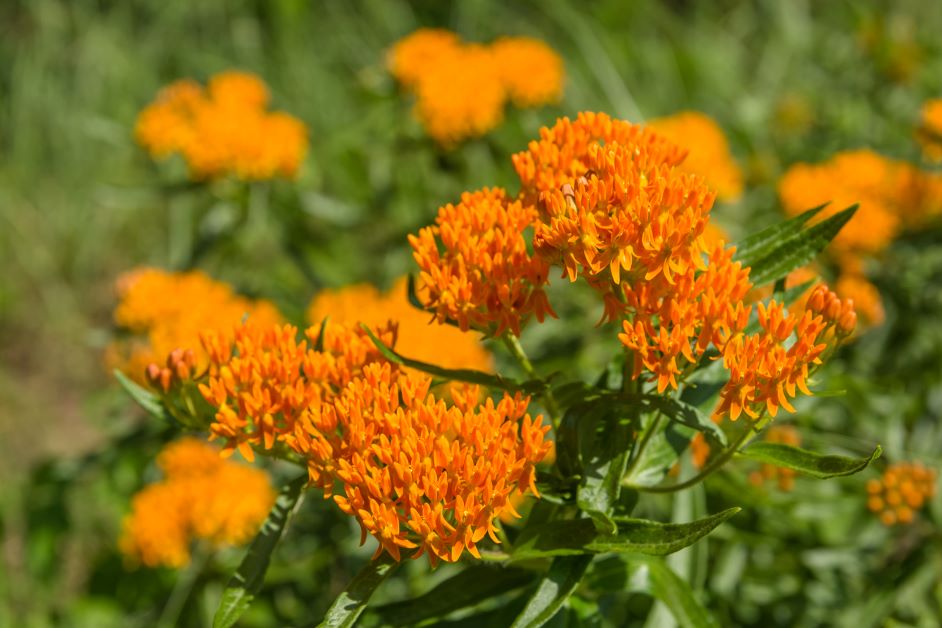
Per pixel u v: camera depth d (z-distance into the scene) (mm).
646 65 11328
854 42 9086
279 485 5391
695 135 6070
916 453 4352
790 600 4379
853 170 5676
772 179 6914
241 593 2584
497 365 5289
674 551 2281
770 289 4098
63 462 5848
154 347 5047
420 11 12594
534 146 2625
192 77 12242
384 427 2367
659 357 2398
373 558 2438
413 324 4809
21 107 11734
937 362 5059
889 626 3994
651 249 2273
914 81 7566
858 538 4352
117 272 10719
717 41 12688
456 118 5930
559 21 11594
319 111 11320
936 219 5500
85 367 9750
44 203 11086
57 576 7031
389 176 6699
